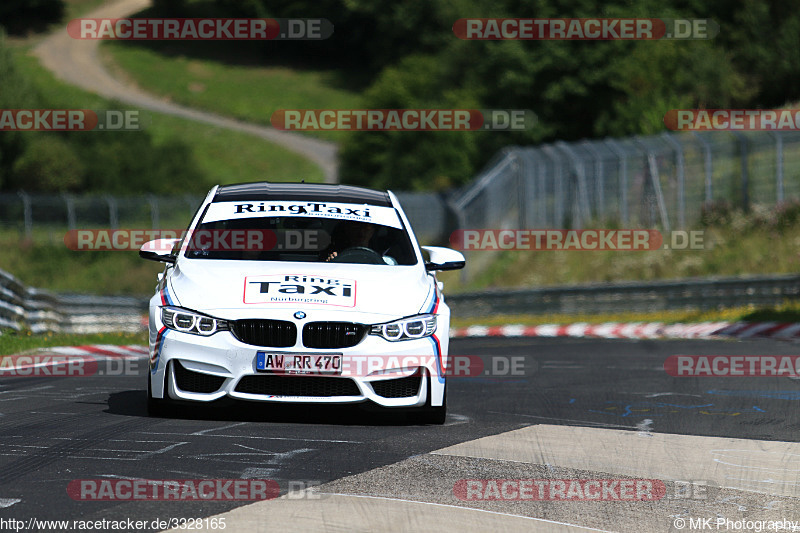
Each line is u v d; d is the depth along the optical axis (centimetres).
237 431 2316
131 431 2283
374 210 2909
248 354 2373
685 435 2467
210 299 2439
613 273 11119
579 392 3459
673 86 17800
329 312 2412
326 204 2883
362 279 2556
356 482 1797
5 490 1664
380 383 2453
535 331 8319
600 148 12012
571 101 18288
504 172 13250
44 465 1877
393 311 2477
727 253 10194
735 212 10788
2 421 2455
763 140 10744
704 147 11094
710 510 1694
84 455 1978
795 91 18312
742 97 17875
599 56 17725
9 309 5950
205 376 2408
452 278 13150
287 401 2388
